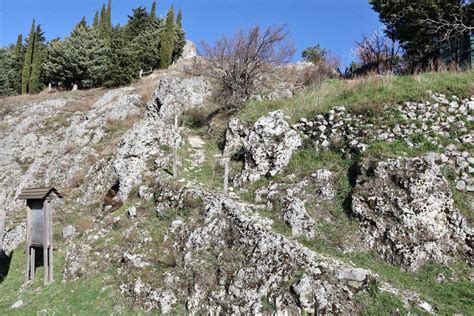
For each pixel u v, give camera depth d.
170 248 10.72
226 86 21.28
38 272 12.52
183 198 12.17
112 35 44.09
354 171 11.58
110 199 15.11
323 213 10.96
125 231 12.14
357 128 13.17
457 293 8.16
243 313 8.33
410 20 22.33
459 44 19.34
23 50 46.53
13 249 14.70
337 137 13.38
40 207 12.19
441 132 12.15
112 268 11.05
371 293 8.01
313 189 11.82
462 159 11.04
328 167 12.52
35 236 12.10
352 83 16.55
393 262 9.25
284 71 24.59
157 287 9.59
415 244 9.21
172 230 11.24
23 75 40.94
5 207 18.53
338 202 11.15
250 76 21.39
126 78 34.78
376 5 24.45
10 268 13.40
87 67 37.78
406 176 10.16
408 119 12.80
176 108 21.75
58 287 11.14
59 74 39.03
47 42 47.16
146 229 11.85
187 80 23.19
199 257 9.91
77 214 15.59
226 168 13.16
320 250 9.80
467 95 13.24
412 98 13.56
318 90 17.50
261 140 14.12
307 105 15.86
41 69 40.47
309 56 36.09
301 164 13.12
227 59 21.45
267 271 8.84
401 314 7.51
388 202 10.04
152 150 15.76
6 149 22.81
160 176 14.17
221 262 9.52
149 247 10.91
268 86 22.50
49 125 25.14
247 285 8.73
